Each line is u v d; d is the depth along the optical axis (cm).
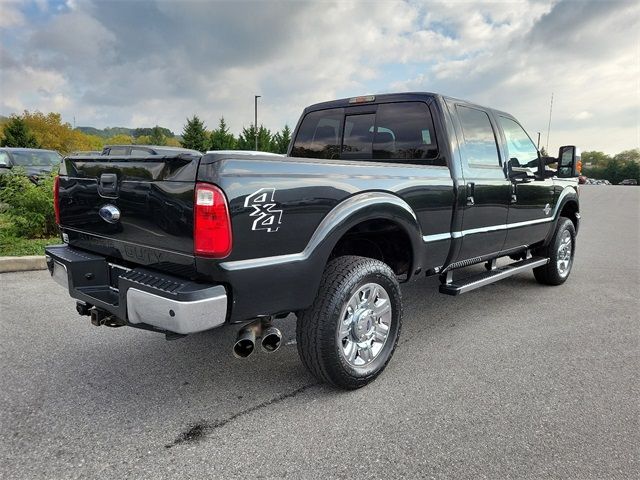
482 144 423
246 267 242
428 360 356
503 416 275
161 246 254
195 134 4834
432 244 359
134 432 256
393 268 372
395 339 328
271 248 252
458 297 532
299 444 246
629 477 223
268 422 268
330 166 284
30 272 605
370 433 257
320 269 275
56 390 301
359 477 221
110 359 349
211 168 229
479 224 413
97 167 287
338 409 282
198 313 229
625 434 258
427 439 252
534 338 404
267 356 359
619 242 984
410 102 399
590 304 508
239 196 235
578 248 900
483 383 318
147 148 301
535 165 504
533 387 312
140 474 222
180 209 238
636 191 4397
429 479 220
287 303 264
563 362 354
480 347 383
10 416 270
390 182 319
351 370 296
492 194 421
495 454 239
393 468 228
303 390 306
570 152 486
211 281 239
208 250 230
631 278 636
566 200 566
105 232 292
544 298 531
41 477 219
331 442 248
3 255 640
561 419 273
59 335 392
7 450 239
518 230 474
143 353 360
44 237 796
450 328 429
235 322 249
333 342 281
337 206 283
